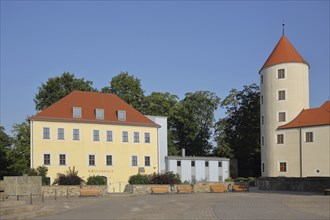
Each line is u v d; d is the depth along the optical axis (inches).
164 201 1355.8
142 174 2402.8
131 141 2571.4
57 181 1867.6
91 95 2635.3
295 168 2348.7
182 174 2876.5
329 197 1469.0
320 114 2317.9
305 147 2305.6
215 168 3019.2
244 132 3260.3
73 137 2411.4
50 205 1195.9
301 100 2453.2
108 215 928.9
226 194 1734.7
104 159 2476.6
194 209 1045.2
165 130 2933.1
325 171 2207.2
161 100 3380.9
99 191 1702.8
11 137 3048.7
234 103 3351.4
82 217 892.0
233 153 3302.2
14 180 1489.9
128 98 3159.5
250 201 1299.2
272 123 2493.8
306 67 2509.8
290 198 1425.9
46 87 2987.2
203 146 3725.4
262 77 2603.3
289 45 2554.1
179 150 3661.4
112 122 2524.6
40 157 2315.5
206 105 3708.2
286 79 2470.5
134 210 1047.6
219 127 3403.1
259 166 3366.1
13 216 849.5
